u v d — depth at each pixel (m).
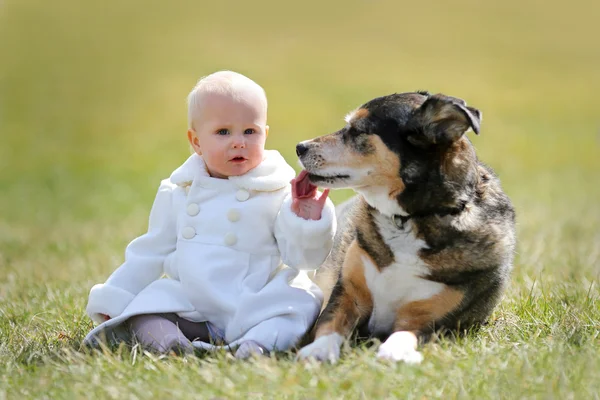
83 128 47.62
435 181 9.37
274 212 9.46
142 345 9.09
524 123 45.72
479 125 8.91
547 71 62.38
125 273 9.51
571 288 11.93
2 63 61.47
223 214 9.34
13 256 18.14
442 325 9.62
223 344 9.04
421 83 56.47
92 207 27.98
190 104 9.59
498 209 9.94
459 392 7.38
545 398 7.11
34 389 7.93
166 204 9.71
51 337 10.11
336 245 11.21
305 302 9.30
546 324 10.08
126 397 7.51
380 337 9.93
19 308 11.79
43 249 19.09
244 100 9.37
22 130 47.09
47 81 58.03
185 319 9.26
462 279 9.51
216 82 9.45
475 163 9.78
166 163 38.56
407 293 9.62
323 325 9.25
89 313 9.61
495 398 7.25
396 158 9.43
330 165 9.59
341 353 8.88
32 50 64.94
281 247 9.37
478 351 8.67
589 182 30.27
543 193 26.95
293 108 48.97
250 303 8.98
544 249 16.06
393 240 9.52
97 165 38.50
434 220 9.39
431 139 9.31
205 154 9.45
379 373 7.83
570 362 8.10
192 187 9.47
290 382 7.61
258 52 66.94
